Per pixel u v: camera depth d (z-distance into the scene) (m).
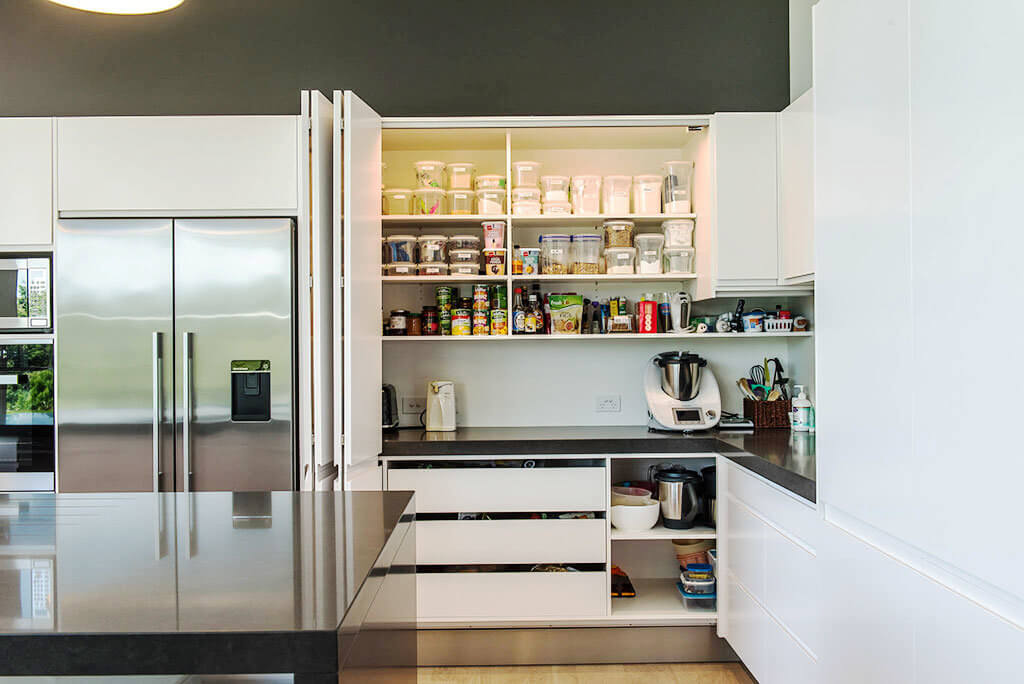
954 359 1.36
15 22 3.49
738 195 3.17
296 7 3.52
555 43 3.54
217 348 2.89
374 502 1.60
